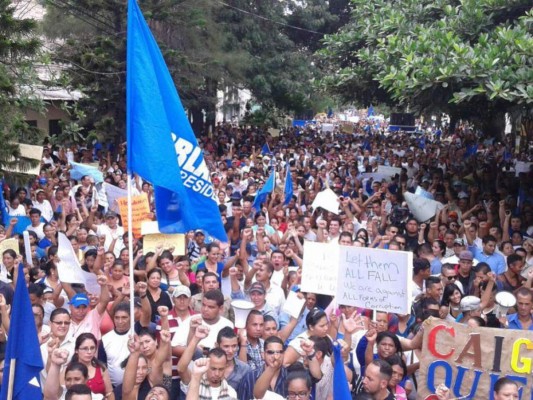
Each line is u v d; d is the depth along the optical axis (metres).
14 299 5.31
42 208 14.12
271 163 21.78
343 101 20.50
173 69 26.02
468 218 13.56
